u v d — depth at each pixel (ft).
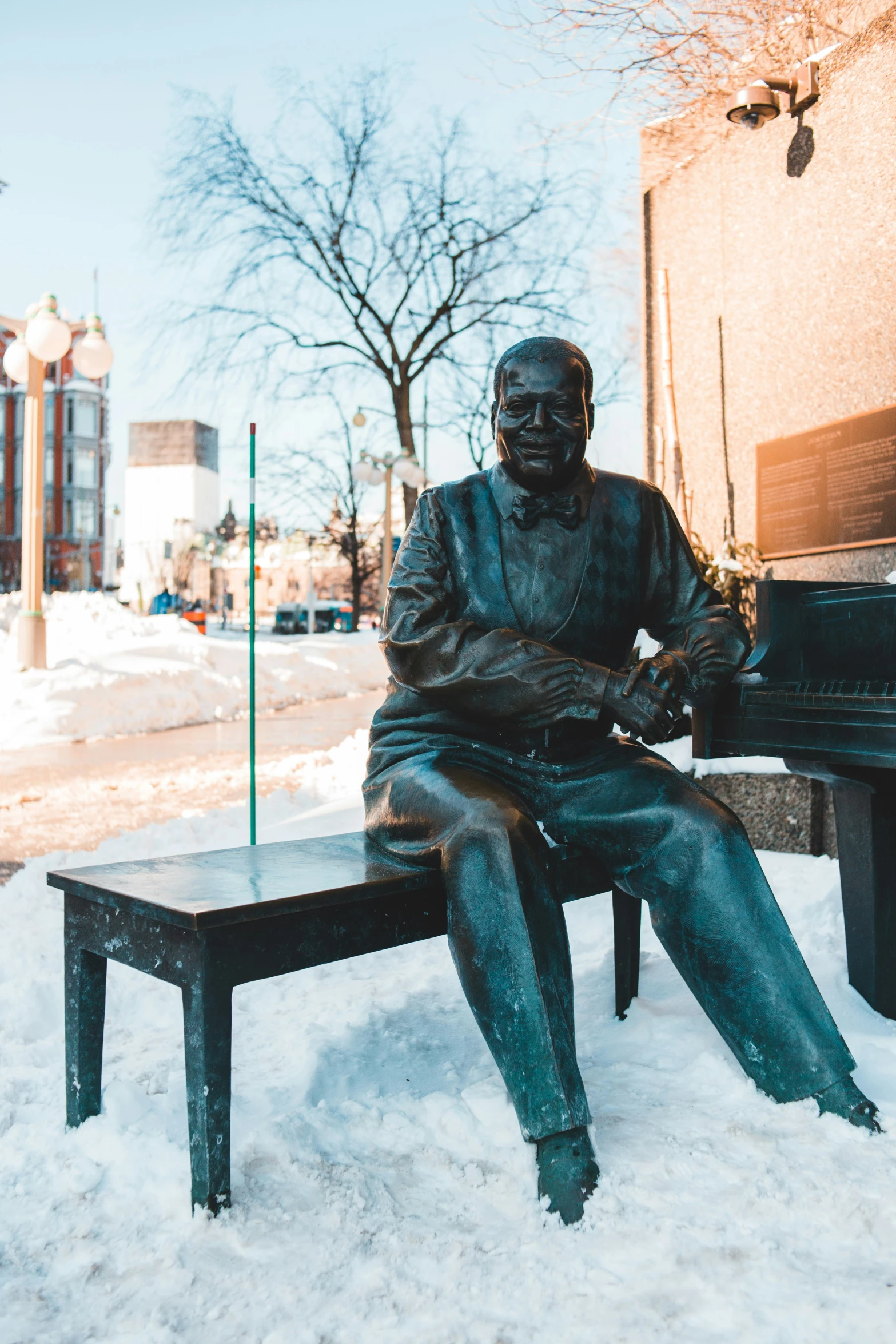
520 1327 5.20
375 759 8.62
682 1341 5.04
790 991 7.11
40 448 46.42
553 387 7.88
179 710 43.88
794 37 20.22
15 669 44.57
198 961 6.22
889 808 8.88
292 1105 7.77
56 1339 5.25
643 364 22.91
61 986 10.57
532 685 7.55
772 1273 5.47
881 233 17.07
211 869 7.44
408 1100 7.70
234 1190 6.45
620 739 8.54
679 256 21.58
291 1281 5.61
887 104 16.90
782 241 19.06
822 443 18.07
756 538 19.57
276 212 73.92
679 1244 5.70
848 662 8.68
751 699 8.34
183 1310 5.43
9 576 255.50
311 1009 10.15
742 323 20.03
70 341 45.85
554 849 7.90
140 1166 6.84
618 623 8.41
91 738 38.55
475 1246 5.87
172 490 318.86
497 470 8.46
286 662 60.44
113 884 7.00
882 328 17.08
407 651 7.98
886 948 8.89
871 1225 5.80
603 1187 6.17
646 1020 8.95
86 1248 6.02
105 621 59.57
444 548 8.32
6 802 24.32
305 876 7.18
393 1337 5.17
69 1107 7.48
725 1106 7.25
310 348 77.41
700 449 21.18
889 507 16.81
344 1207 6.25
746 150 19.81
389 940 7.14
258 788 25.54
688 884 7.32
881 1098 7.26
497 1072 8.39
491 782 7.49
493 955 6.61
